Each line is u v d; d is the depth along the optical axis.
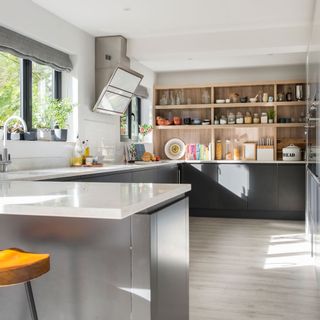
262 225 6.21
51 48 4.62
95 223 1.77
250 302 3.08
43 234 1.84
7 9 3.78
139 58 5.78
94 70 5.39
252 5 4.38
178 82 7.59
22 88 4.39
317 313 2.87
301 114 7.12
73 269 1.80
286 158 6.87
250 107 7.36
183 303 2.22
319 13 3.12
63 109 4.63
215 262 4.17
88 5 4.30
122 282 1.74
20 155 3.98
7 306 1.90
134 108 7.20
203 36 5.39
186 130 7.60
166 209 1.94
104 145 5.68
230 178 6.89
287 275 3.73
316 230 3.56
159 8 4.43
